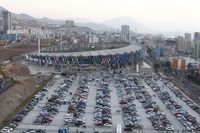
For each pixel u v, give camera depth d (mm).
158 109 152750
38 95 173625
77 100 165500
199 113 151500
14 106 151000
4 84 178875
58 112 146500
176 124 134000
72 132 120438
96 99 169875
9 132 117250
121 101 164875
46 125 128000
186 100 173750
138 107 159000
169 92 195125
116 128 119375
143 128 127750
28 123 130000
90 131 122000
